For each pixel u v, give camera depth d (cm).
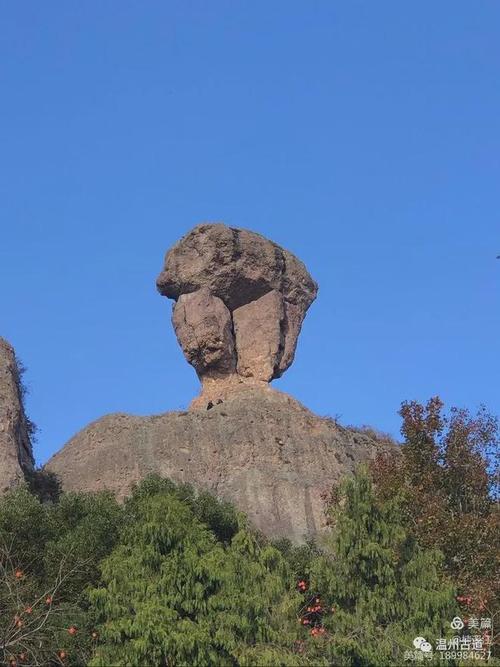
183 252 8594
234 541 3981
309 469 7569
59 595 4275
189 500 5409
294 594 3819
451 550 4241
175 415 8044
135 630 3497
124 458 7619
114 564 3784
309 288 8888
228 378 8369
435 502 4381
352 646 3462
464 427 4678
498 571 4197
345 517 3931
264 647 3488
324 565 3841
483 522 4291
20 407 6944
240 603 3581
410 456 4653
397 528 3916
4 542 4488
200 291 8450
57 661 3703
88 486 7431
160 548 3753
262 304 8538
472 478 4544
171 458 7612
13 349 7250
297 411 8144
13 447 6456
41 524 4822
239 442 7694
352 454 7900
